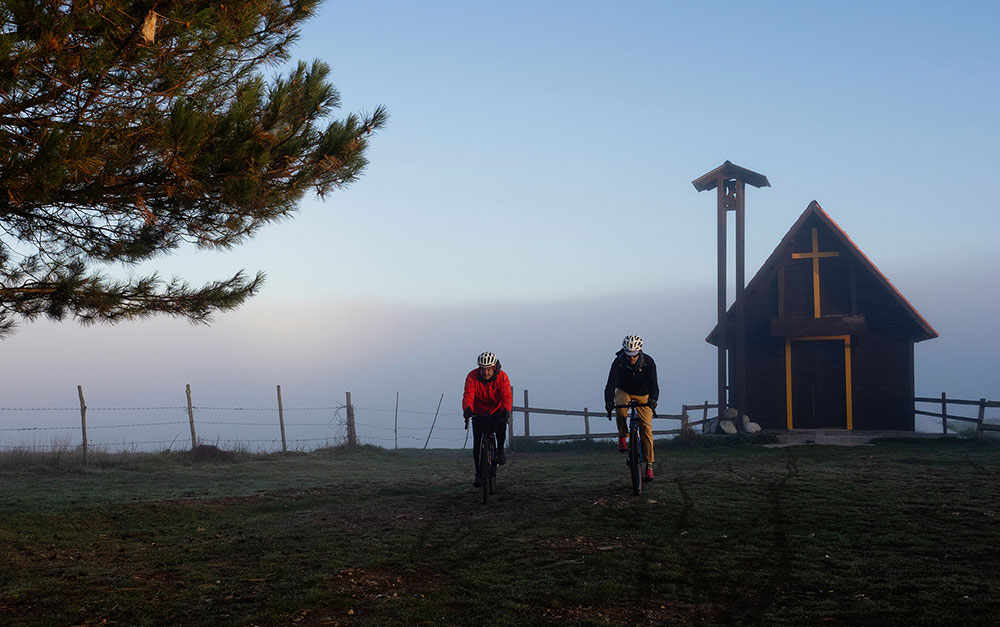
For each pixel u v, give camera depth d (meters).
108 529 8.26
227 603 5.32
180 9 6.54
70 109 6.46
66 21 5.92
